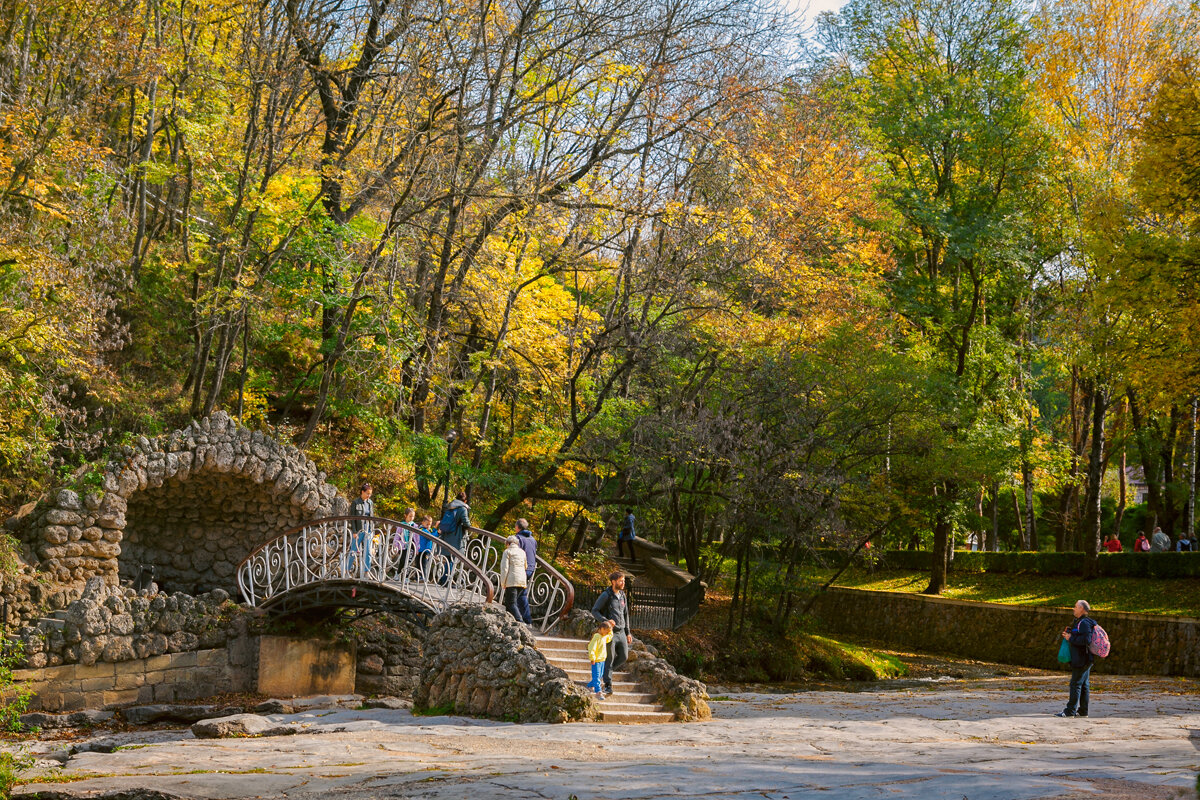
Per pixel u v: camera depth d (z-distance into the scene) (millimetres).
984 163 34000
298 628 19875
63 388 20188
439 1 21609
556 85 23812
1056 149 32969
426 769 8273
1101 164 32188
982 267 35312
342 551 18609
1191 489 33719
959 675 28766
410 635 21516
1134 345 26594
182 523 22094
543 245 25609
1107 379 32156
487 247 23688
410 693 21219
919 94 33969
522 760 8883
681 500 31719
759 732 11891
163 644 18594
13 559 17828
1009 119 33094
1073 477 37469
